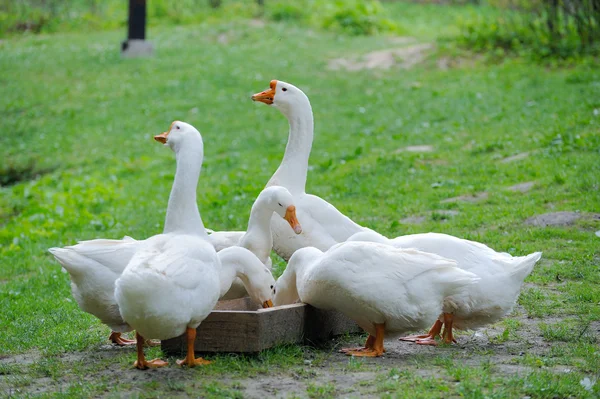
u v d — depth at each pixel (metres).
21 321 8.31
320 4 36.50
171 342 6.45
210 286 5.87
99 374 6.13
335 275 6.13
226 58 29.56
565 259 9.24
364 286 6.07
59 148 21.47
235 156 18.80
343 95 24.27
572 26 25.06
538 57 24.56
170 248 5.96
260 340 6.15
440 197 13.10
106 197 16.05
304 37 32.62
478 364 5.98
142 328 5.64
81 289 6.52
